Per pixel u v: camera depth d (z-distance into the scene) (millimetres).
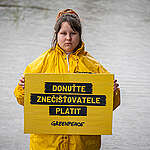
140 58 8055
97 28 9656
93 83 2789
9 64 7270
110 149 4797
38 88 2797
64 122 2828
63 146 2869
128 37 9281
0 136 4945
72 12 3008
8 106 5883
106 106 2816
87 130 2838
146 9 11992
